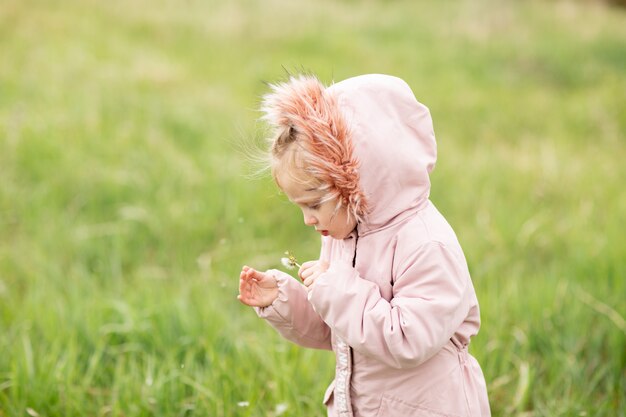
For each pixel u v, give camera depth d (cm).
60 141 580
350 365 205
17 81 704
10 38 833
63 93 686
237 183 523
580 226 486
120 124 630
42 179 538
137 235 475
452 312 183
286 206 510
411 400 198
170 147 594
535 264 450
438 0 1387
